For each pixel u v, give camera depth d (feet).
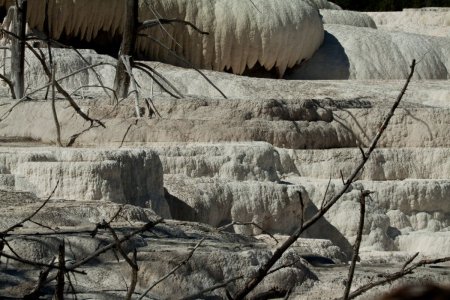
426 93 111.65
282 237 54.29
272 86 111.04
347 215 65.92
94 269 31.42
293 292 34.99
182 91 108.58
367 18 156.97
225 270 33.55
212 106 70.08
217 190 59.36
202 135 67.05
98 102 66.95
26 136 66.13
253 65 128.88
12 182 48.37
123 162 51.75
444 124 78.69
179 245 35.70
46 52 101.91
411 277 36.37
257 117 70.95
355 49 138.41
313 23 133.90
